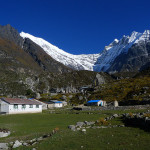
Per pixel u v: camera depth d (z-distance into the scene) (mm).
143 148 14938
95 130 22828
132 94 87688
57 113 60188
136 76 162750
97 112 51719
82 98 114562
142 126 23375
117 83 126938
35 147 16906
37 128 28875
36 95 155500
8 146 18188
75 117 42062
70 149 15477
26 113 64812
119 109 54750
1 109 61469
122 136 18984
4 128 28562
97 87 128375
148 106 49969
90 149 15172
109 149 14953
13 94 185000
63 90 185000
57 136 20375
